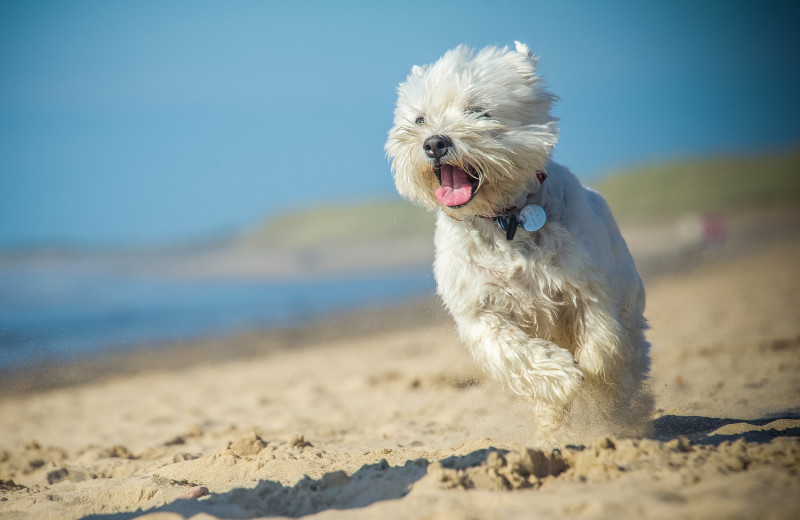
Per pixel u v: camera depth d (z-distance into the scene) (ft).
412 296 102.53
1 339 70.69
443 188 14.62
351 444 19.65
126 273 213.05
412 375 32.83
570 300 14.62
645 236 158.81
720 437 14.05
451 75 15.10
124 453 21.33
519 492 10.64
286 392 33.63
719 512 8.84
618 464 11.28
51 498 14.99
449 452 14.96
